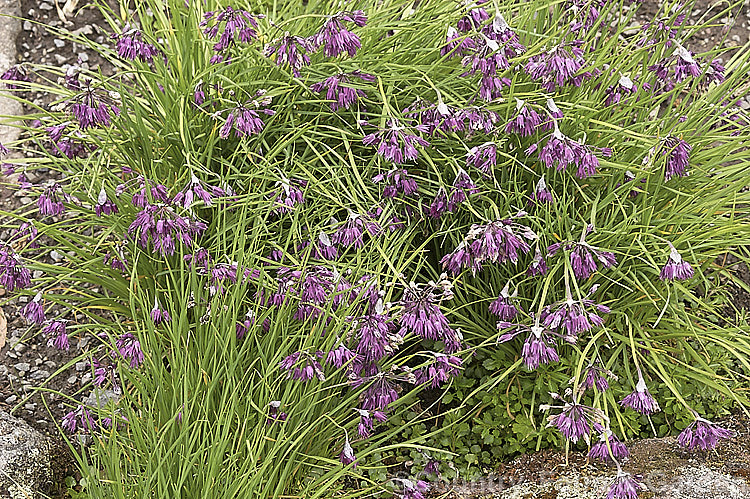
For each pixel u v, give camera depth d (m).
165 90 1.17
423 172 1.16
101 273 1.14
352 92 1.12
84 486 1.11
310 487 1.07
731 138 1.17
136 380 1.07
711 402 1.14
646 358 1.13
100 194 1.10
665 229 1.15
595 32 1.19
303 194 1.11
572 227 1.12
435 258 1.18
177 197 1.08
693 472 1.08
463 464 1.13
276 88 1.15
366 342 1.05
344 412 1.09
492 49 1.09
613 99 1.17
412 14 1.18
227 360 1.07
